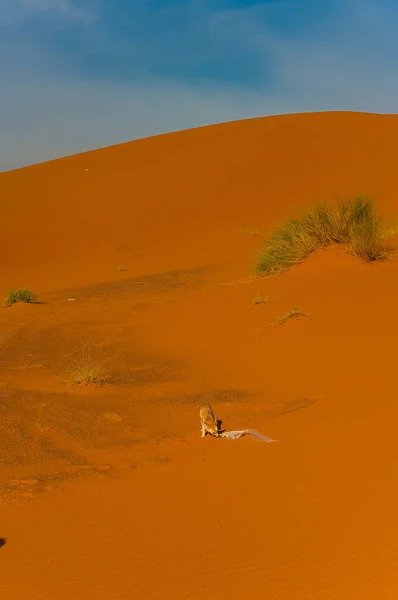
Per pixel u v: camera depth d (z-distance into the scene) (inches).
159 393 439.2
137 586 189.0
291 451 290.8
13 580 198.5
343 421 319.3
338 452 278.8
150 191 1659.7
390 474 245.9
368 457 266.8
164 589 185.9
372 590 171.5
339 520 216.1
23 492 274.5
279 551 200.7
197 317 642.2
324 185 1647.4
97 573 198.8
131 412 395.9
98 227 1455.5
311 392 403.2
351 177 1667.1
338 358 459.5
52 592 189.8
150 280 1015.0
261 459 286.7
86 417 387.2
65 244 1375.5
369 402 342.3
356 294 596.7
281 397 406.0
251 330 565.9
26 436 354.9
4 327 705.0
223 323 604.7
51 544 222.2
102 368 508.4
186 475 279.7
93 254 1342.3
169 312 690.2
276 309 605.0
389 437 284.0
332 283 640.4
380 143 1833.2
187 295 797.9
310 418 337.1
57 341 616.7
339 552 195.0
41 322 720.3
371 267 673.0
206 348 546.0
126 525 233.1
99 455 321.4
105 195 1644.9
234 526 222.5
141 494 262.8
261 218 1520.7
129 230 1456.7
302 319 558.6
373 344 471.5
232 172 1742.1
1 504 262.4
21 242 1368.1
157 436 347.3
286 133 1920.5
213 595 179.8
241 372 473.4
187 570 195.3
